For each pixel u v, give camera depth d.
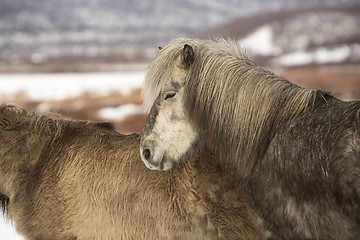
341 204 6.12
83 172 8.98
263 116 7.65
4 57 154.88
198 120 8.17
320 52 130.50
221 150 8.24
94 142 9.34
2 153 9.42
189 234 8.43
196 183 8.42
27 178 9.24
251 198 7.67
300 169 6.62
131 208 8.66
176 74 8.26
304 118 6.99
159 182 8.58
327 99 7.11
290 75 73.75
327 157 6.25
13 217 9.33
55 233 9.06
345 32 156.50
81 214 8.91
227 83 7.95
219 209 8.29
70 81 74.75
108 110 44.56
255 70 7.98
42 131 9.60
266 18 184.00
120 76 85.19
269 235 7.51
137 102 48.75
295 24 170.62
